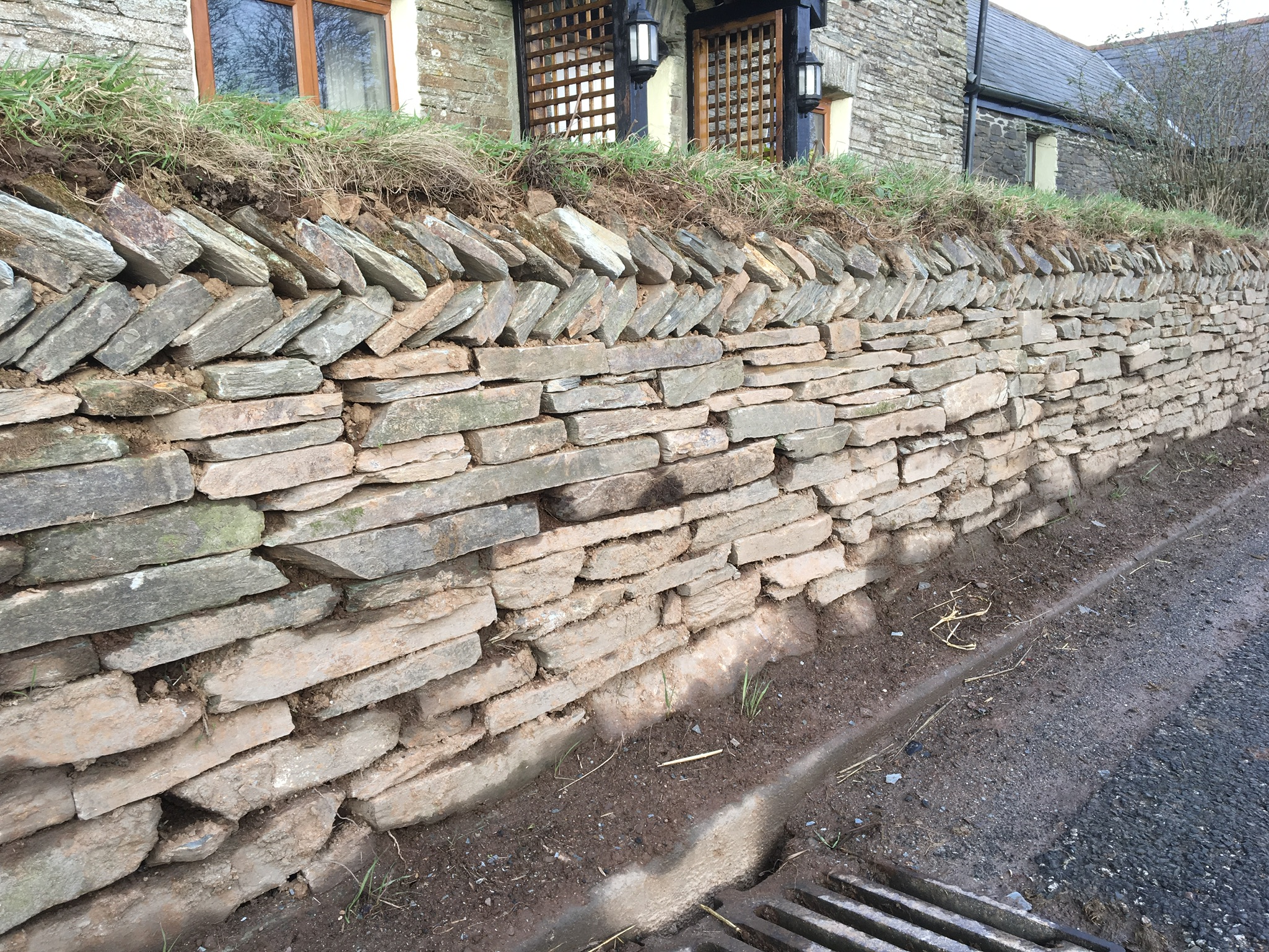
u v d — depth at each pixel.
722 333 3.06
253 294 1.88
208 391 1.87
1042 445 4.92
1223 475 6.29
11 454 1.60
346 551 2.08
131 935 1.89
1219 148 9.77
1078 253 4.88
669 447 2.85
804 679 3.33
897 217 3.78
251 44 5.36
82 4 4.24
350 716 2.22
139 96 1.91
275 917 2.09
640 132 6.07
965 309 4.11
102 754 1.79
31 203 1.63
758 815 2.71
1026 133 12.15
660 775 2.75
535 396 2.46
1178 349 6.20
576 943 2.22
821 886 2.49
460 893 2.26
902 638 3.71
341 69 5.84
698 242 2.88
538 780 2.63
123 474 1.73
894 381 3.78
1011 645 3.79
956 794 2.83
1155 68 10.96
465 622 2.38
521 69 6.55
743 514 3.18
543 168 2.56
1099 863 2.48
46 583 1.68
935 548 4.15
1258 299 7.56
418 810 2.35
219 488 1.86
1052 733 3.16
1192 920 2.24
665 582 2.94
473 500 2.33
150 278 1.78
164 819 1.97
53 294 1.63
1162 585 4.50
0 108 1.69
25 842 1.74
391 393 2.14
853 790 2.86
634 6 5.75
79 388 1.68
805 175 3.64
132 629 1.82
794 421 3.30
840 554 3.66
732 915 2.38
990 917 2.32
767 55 7.47
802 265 3.22
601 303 2.60
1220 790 2.79
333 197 2.06
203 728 1.95
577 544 2.65
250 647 1.99
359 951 2.06
